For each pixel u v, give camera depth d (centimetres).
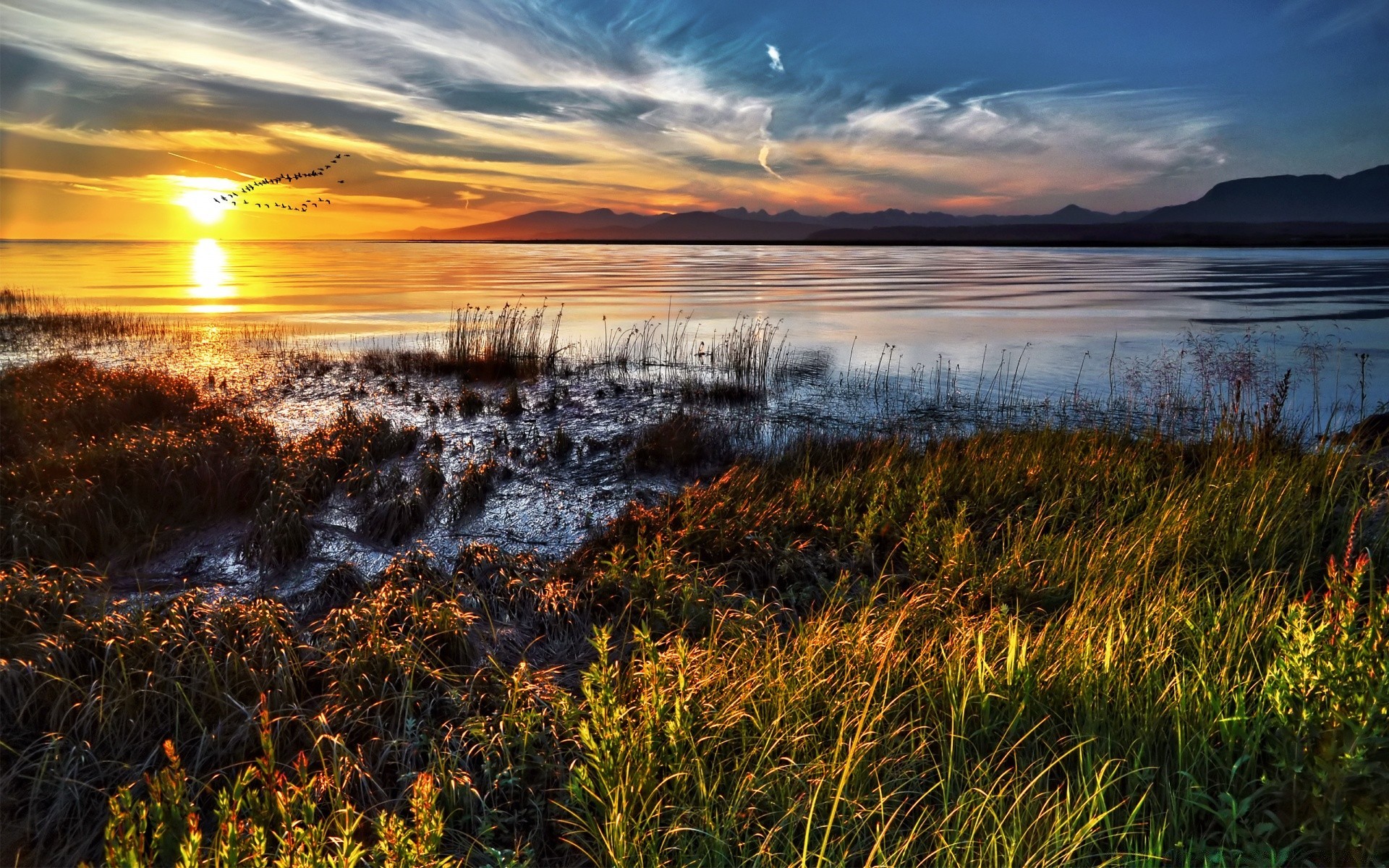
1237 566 585
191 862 271
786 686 412
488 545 684
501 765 386
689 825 329
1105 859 291
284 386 1559
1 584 518
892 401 1515
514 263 10425
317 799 363
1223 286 5088
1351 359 1959
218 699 433
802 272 7719
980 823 310
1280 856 274
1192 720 358
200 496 805
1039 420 1309
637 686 439
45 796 379
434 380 1684
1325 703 304
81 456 822
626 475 999
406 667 464
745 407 1448
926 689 405
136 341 2205
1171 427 1163
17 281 5400
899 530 712
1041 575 579
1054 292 4691
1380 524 617
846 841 319
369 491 874
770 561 664
